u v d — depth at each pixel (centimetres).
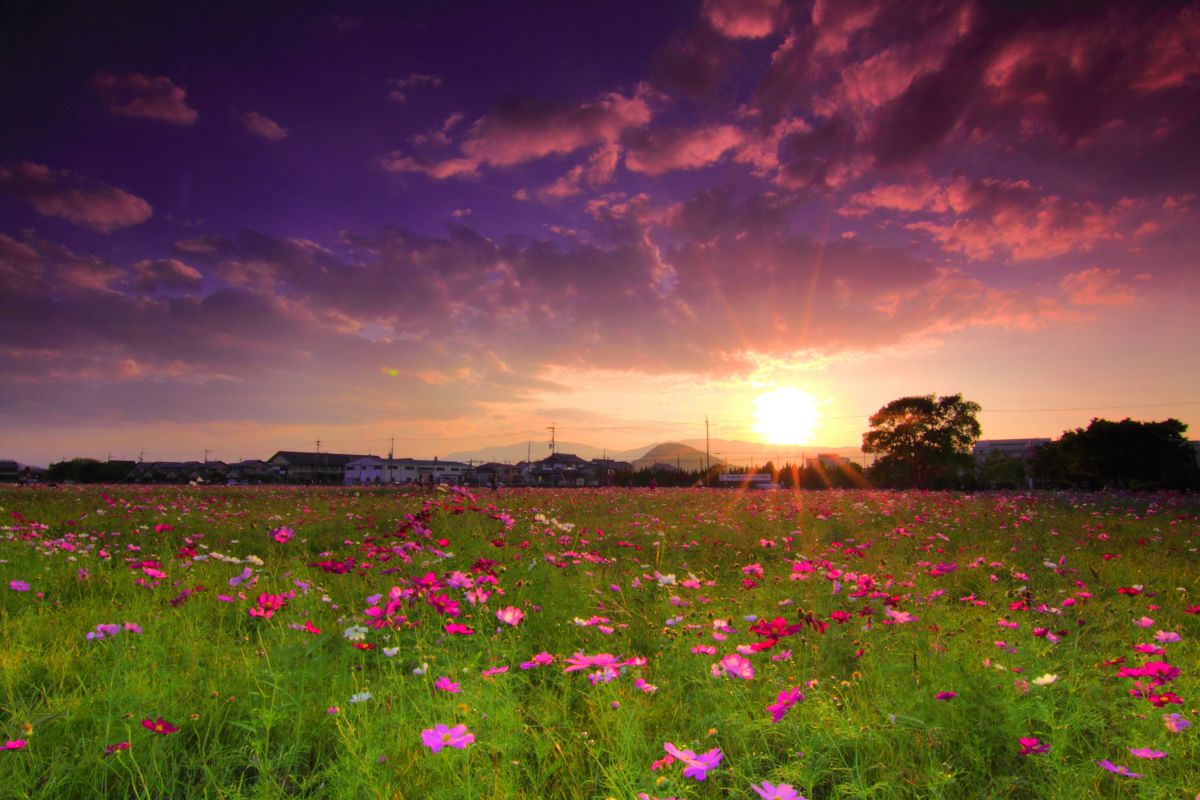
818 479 5425
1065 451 4262
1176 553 711
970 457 5297
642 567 636
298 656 321
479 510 913
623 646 366
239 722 241
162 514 1072
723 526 1059
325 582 524
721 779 219
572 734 249
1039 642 334
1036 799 212
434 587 393
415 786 206
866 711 258
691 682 311
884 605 401
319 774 210
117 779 219
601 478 6938
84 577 509
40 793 196
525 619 414
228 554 680
